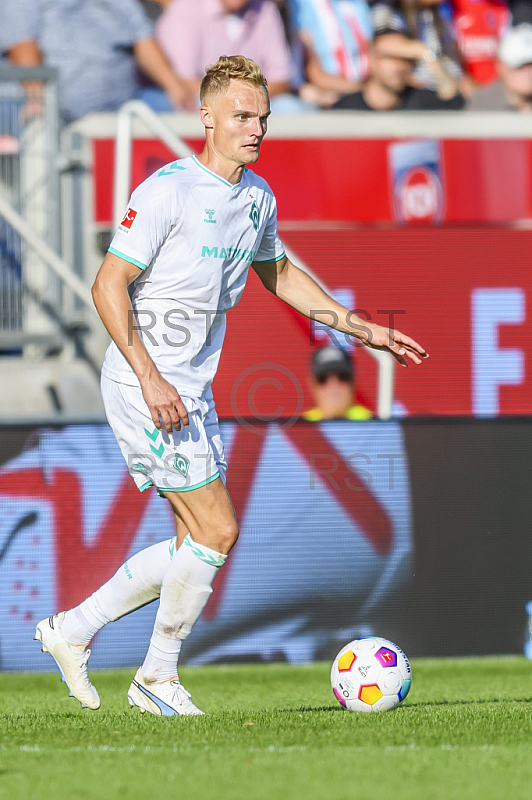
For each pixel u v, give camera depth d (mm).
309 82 34281
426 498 20750
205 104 10781
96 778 7738
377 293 32594
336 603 20406
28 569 19906
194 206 10648
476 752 8719
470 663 20219
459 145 33781
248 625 20156
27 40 32594
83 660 11625
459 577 20750
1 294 28172
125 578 11523
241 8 33656
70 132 31172
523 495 21031
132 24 33062
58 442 20094
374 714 11328
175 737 9508
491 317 32844
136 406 10883
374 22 34562
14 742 9508
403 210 33500
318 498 20453
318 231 32750
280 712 11922
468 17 35688
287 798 7047
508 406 32281
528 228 33656
